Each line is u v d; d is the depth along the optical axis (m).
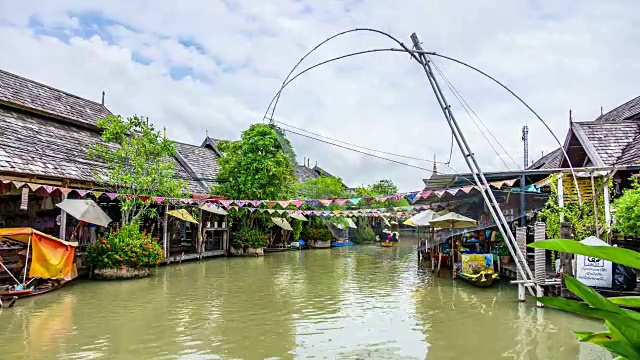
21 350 6.61
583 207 9.70
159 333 7.54
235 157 20.30
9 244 11.69
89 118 16.53
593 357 6.38
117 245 12.84
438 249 16.80
